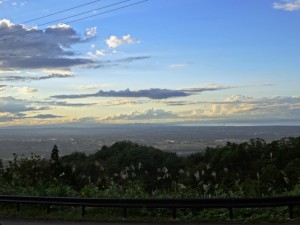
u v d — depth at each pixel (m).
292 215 10.12
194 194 12.99
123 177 15.44
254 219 10.14
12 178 15.13
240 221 10.05
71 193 13.89
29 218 11.09
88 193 13.53
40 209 12.35
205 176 14.60
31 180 15.20
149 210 11.34
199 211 11.20
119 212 11.66
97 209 11.91
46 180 15.27
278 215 10.45
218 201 10.30
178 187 14.05
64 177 16.27
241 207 10.20
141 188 14.14
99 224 10.14
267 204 10.02
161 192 13.95
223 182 13.94
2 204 12.80
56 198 11.46
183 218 10.55
